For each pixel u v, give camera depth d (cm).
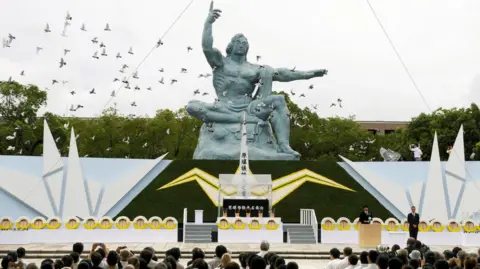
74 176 5675
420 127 9794
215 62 6900
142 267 1803
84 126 9400
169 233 4888
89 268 1786
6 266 1895
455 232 4947
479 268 1730
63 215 5566
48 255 3962
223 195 5831
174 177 6056
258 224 4850
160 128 9350
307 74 7025
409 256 2234
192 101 6850
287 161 6269
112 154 9219
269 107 6750
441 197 5794
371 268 1966
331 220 4997
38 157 5825
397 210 5816
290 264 1730
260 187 5784
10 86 8888
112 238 4838
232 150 6569
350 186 6019
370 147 9894
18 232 4584
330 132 9769
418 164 6109
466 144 9494
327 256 4075
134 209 5706
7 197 5562
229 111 6794
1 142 8475
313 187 5984
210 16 6844
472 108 9606
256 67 7038
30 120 9125
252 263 1569
